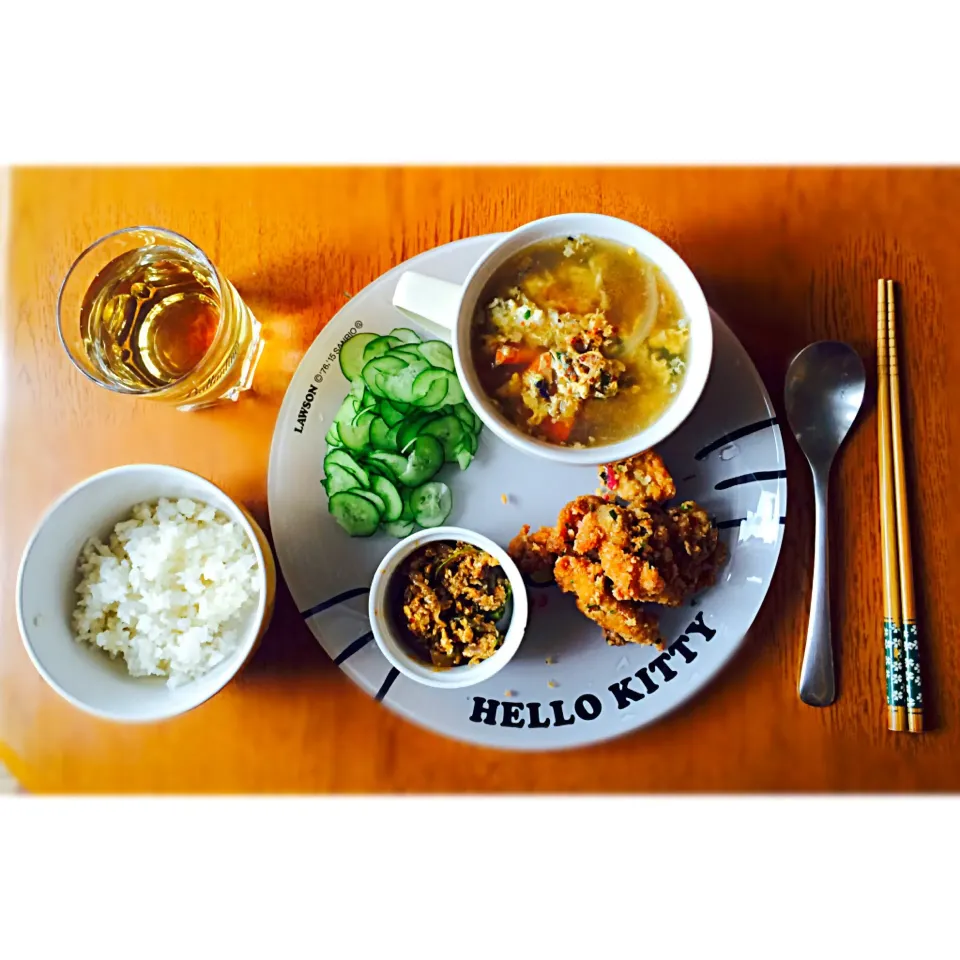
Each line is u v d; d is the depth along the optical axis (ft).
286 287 1.69
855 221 1.69
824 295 1.67
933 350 1.67
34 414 1.67
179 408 1.66
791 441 1.65
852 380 1.64
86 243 1.70
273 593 1.53
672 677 1.56
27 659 1.64
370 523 1.58
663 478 1.53
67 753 1.62
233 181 1.70
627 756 1.62
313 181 1.70
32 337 1.69
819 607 1.60
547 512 1.59
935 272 1.68
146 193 1.70
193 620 1.56
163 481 1.53
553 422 1.49
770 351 1.66
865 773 1.60
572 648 1.57
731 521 1.58
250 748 1.62
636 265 1.50
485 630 1.52
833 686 1.60
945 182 1.69
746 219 1.69
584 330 1.49
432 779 1.61
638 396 1.50
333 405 1.60
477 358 1.50
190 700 1.45
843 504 1.65
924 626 1.63
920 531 1.64
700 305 1.46
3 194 1.71
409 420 1.59
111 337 1.62
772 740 1.61
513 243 1.48
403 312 1.56
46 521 1.47
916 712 1.59
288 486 1.59
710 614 1.57
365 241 1.69
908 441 1.66
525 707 1.55
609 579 1.50
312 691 1.62
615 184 1.69
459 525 1.59
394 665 1.48
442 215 1.69
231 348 1.55
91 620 1.54
